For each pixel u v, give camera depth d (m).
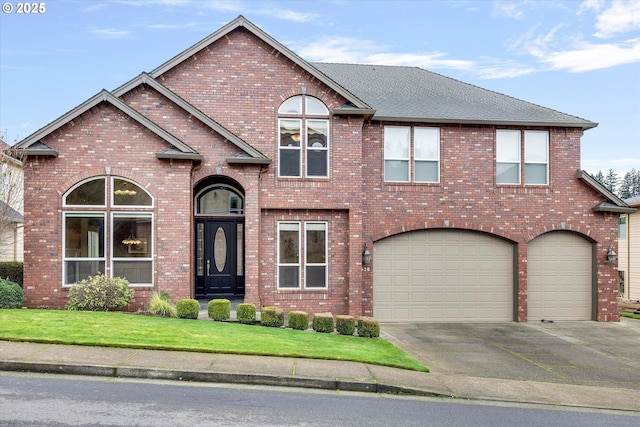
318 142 14.98
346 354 9.79
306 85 14.95
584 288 16.52
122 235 13.24
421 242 15.91
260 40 14.92
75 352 8.51
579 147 16.55
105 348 8.91
